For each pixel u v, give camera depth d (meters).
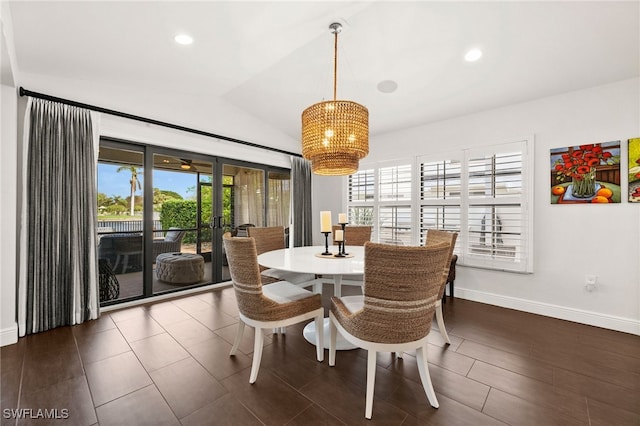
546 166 2.87
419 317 1.48
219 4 1.89
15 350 2.09
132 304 3.11
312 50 2.52
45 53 2.23
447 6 1.96
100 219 3.01
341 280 2.59
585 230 2.67
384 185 4.13
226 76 3.00
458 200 3.47
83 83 2.72
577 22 1.97
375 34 2.28
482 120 3.29
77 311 2.57
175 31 2.15
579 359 2.02
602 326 2.57
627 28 1.98
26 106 2.39
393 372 1.86
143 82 2.97
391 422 1.41
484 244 3.21
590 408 1.51
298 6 1.96
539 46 2.24
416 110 3.41
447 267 2.21
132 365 1.91
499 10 1.95
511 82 2.71
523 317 2.82
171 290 3.44
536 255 2.93
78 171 2.61
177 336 2.36
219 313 2.89
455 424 1.40
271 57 2.63
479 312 2.96
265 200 4.49
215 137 3.68
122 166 3.12
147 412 1.47
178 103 3.38
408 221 3.89
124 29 2.06
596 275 2.61
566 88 2.70
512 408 1.51
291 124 4.33
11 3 1.69
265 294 2.04
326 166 2.22
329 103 2.07
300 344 2.27
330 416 1.46
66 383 1.70
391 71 2.76
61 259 2.52
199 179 3.77
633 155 2.43
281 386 1.71
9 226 2.20
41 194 2.42
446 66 2.60
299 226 4.73
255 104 3.78
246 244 1.73
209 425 1.39
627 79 2.46
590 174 2.63
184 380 1.75
